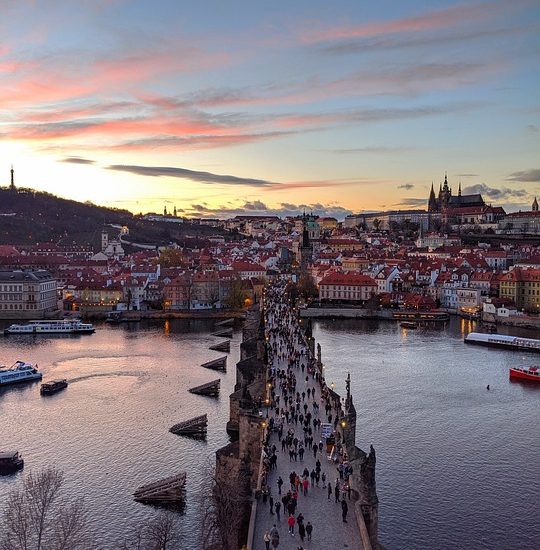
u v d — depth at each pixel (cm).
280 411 11738
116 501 11600
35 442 14538
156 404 17425
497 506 11631
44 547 9719
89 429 15375
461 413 16900
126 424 15712
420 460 13588
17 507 10006
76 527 10025
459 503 11731
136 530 10581
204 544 9294
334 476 8788
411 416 16588
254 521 7488
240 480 9306
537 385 19875
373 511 7669
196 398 17975
